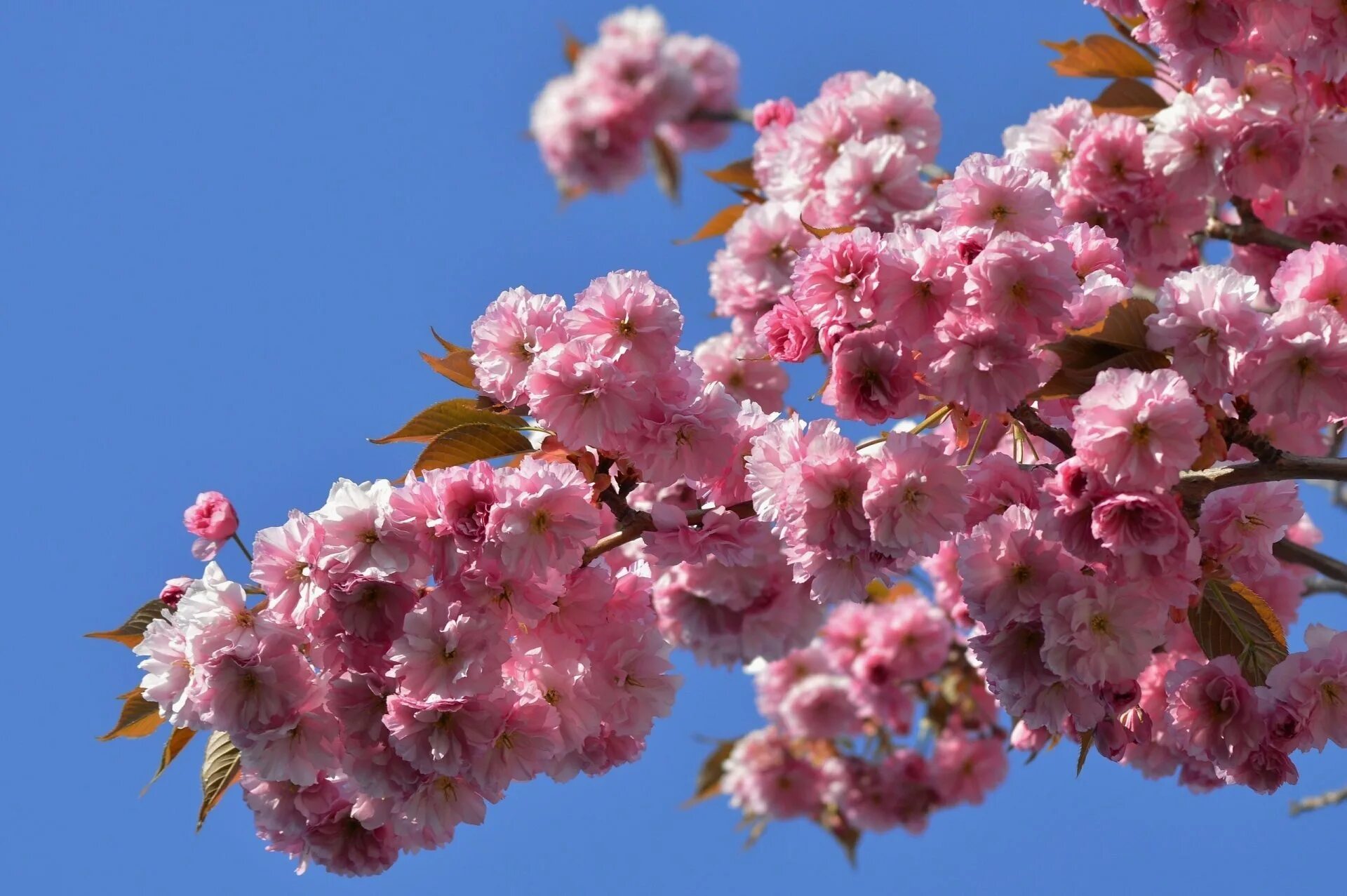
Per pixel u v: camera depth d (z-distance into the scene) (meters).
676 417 4.45
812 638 6.59
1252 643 4.69
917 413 5.45
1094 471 4.07
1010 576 4.30
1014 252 4.17
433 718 4.12
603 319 4.50
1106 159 6.52
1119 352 4.41
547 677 4.43
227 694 4.21
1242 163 6.30
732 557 4.54
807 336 4.65
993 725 10.58
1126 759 6.41
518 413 4.77
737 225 7.06
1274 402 4.31
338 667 4.28
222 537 4.89
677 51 11.45
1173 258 6.64
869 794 10.65
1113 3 6.19
